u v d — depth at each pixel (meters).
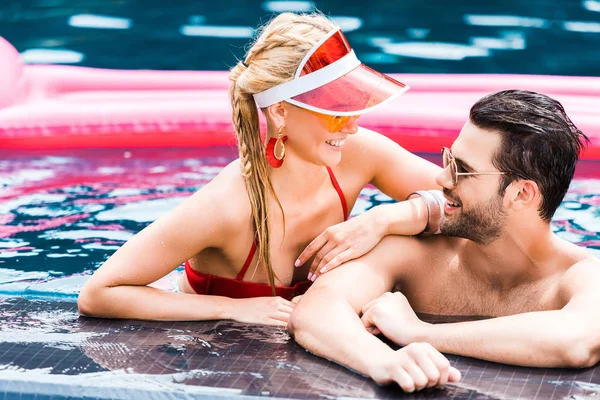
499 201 2.55
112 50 6.71
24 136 4.79
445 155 2.67
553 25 7.21
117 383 2.38
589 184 4.39
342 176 3.05
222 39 6.92
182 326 2.77
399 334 2.55
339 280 2.69
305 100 2.65
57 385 2.38
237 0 7.77
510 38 6.95
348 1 7.74
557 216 3.98
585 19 7.34
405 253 2.83
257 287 2.96
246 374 2.43
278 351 2.59
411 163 3.15
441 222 2.70
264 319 2.79
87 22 7.31
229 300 2.86
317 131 2.70
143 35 7.03
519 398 2.30
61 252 3.57
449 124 4.78
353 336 2.49
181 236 2.76
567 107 4.93
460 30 7.12
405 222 2.83
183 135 4.89
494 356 2.47
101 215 3.97
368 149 3.10
